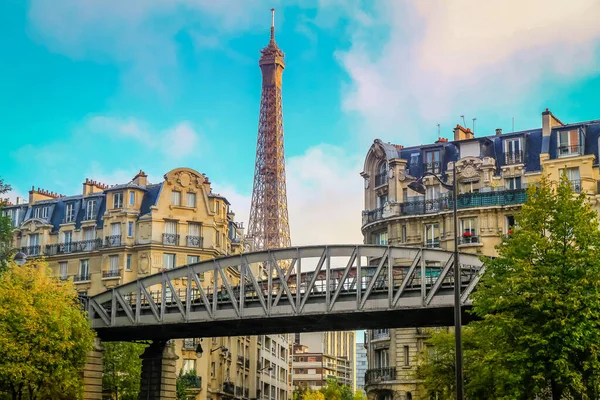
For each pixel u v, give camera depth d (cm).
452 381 6012
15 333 5788
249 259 6091
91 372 6700
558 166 7506
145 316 6538
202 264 6291
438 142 8556
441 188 8094
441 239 7894
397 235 8156
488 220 7675
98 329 6800
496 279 4528
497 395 5034
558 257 4328
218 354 9975
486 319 4319
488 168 7906
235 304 6050
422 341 7869
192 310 6706
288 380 15812
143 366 7200
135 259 9431
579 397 4262
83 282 9556
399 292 5469
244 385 11462
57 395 6100
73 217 10069
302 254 5912
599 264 4262
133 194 9619
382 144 8644
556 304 4175
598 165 7375
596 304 4150
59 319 5934
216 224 9912
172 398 7275
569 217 4403
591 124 7725
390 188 8362
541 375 4116
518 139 7975
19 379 5703
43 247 10000
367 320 5928
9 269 6506
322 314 5731
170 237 9475
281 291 5966
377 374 8138
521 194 7588
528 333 4216
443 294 5400
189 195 9762
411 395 7800
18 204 10719
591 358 4131
